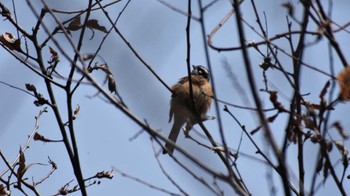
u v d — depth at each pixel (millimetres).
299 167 9031
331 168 7672
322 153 7945
